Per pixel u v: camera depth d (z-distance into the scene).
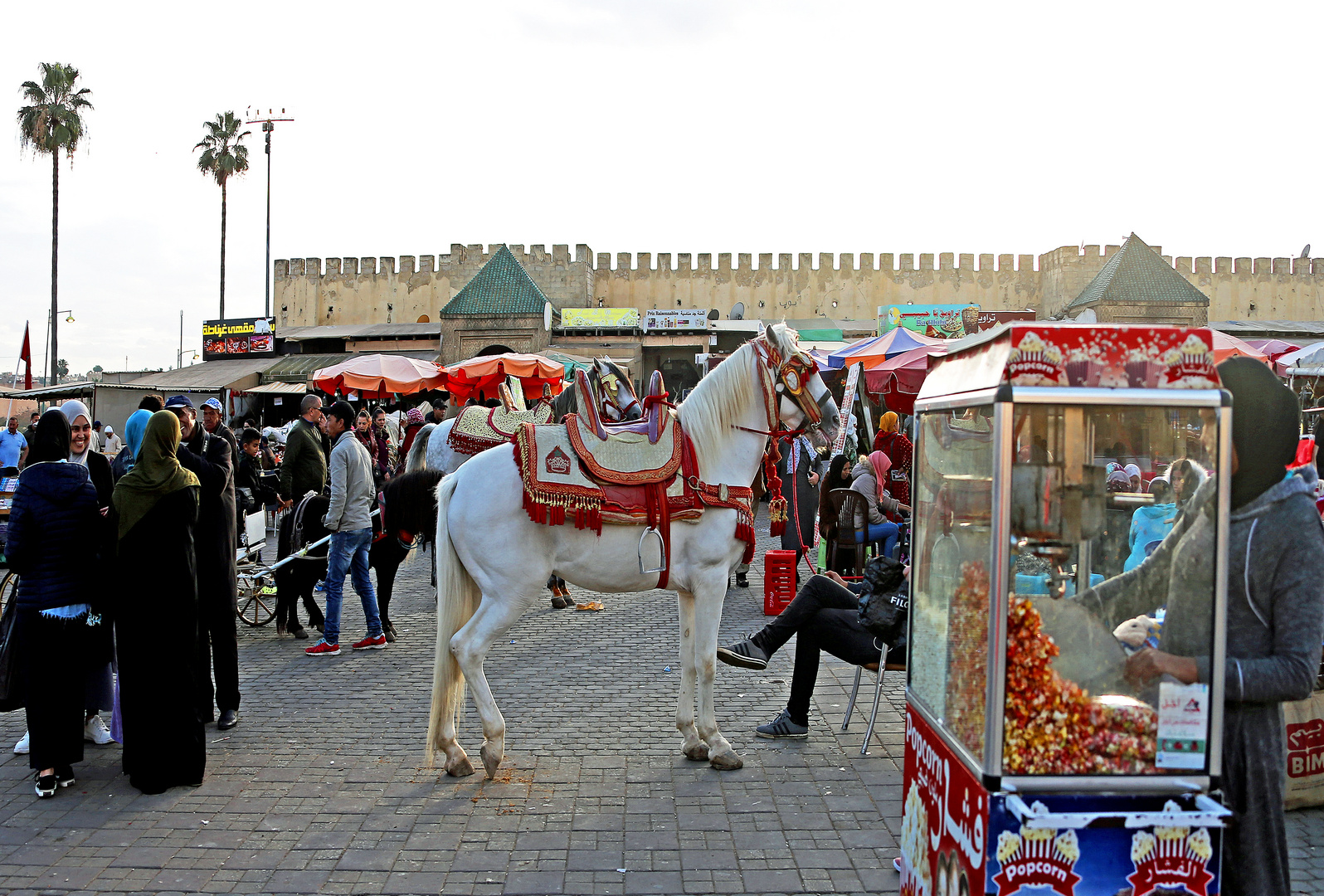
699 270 37.72
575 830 3.91
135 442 5.57
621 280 37.91
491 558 4.40
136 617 4.28
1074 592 2.25
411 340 35.31
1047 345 2.12
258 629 7.95
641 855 3.68
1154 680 2.14
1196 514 2.18
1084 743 2.12
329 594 6.99
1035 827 2.08
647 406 4.70
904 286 37.66
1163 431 2.22
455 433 8.35
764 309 37.69
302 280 38.81
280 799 4.24
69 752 4.35
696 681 4.86
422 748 4.91
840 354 12.83
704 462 4.66
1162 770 2.13
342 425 7.05
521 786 4.38
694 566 4.57
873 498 8.85
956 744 2.35
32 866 3.60
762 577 10.38
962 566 2.41
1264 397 2.25
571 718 5.40
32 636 4.28
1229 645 2.29
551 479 4.36
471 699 5.68
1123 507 2.25
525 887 3.44
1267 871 2.29
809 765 4.65
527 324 30.78
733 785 4.40
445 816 4.04
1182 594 2.18
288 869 3.58
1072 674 2.14
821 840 3.82
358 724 5.32
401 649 7.20
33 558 4.29
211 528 5.20
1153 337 2.14
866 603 4.86
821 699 5.80
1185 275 36.56
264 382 30.38
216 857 3.67
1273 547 2.24
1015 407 2.13
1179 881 2.10
